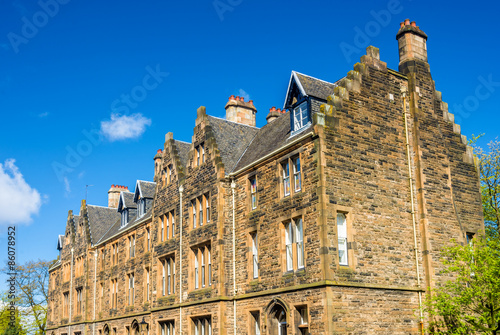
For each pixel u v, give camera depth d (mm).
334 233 21656
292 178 23828
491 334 21688
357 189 22891
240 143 31344
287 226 24047
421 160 24969
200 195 29422
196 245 29172
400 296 22875
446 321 23203
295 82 25734
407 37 26844
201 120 30641
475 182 27203
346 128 23250
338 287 21062
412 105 25719
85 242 47594
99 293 44938
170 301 31203
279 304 23172
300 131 25234
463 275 22266
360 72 24484
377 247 22828
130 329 37844
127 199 44438
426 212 24359
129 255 40562
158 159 43469
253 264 25906
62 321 50375
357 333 21094
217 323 26219
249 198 26703
